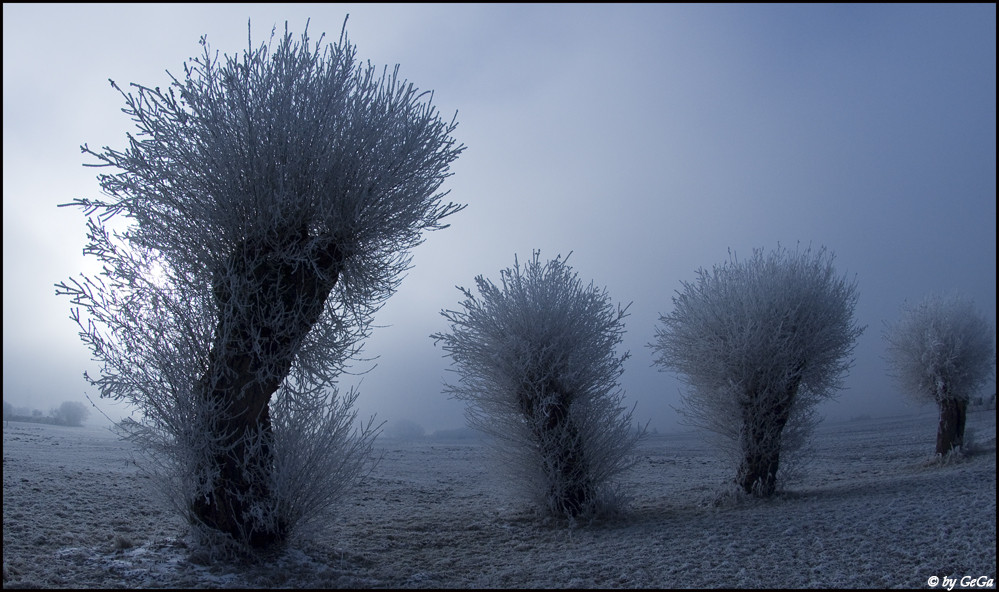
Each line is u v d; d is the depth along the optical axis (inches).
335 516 298.0
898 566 254.2
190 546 272.8
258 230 263.9
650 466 783.1
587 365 418.0
